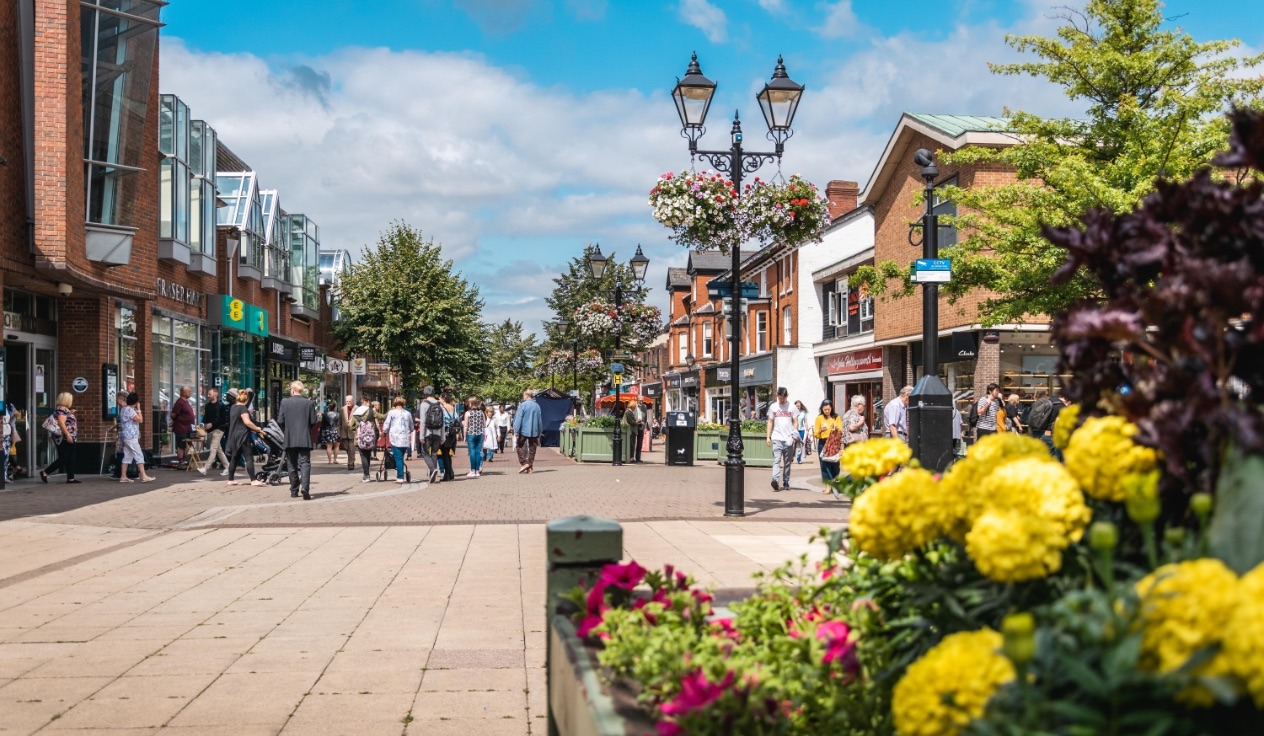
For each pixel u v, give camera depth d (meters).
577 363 44.94
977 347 25.23
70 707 5.02
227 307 29.70
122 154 20.34
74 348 21.59
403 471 20.66
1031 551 1.78
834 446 18.06
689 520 13.20
